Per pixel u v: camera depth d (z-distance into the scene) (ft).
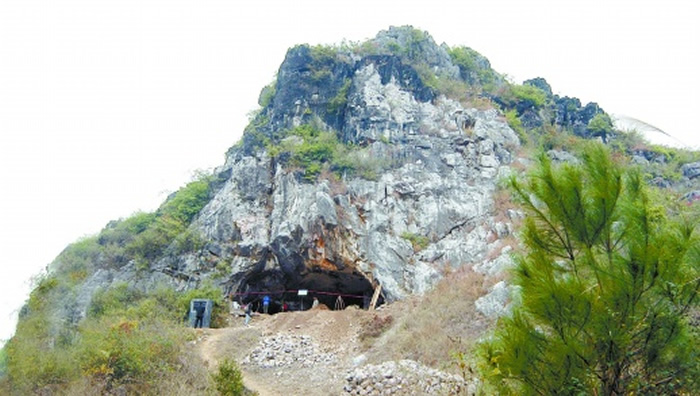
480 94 141.18
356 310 81.87
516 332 22.24
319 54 138.51
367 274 99.40
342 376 57.93
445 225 105.40
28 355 48.75
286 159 116.06
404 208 107.96
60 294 93.97
